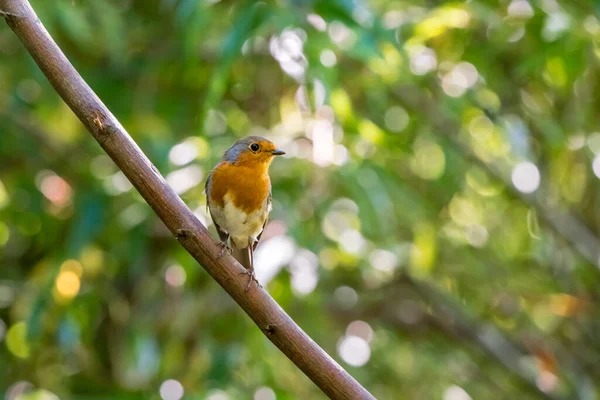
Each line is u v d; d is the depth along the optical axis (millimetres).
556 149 12039
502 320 15367
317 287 11938
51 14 10492
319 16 9125
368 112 12828
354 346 13625
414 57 11734
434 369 15273
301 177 10555
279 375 10828
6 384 12117
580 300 14062
